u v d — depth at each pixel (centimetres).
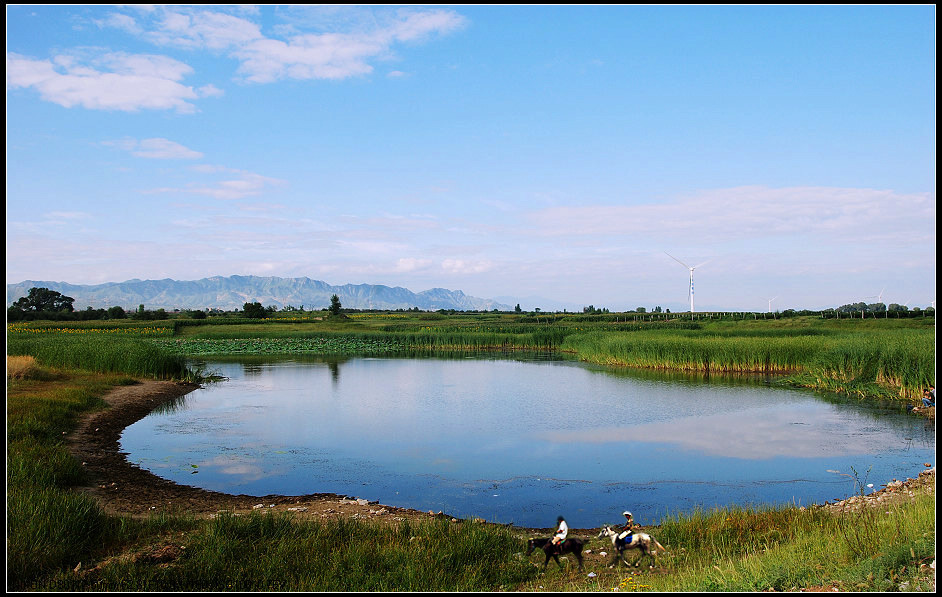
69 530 1221
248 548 1198
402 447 2466
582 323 12338
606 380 4638
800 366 4841
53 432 2305
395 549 1184
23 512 1230
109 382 3797
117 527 1336
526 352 7962
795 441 2498
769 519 1358
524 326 11225
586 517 1644
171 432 2698
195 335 9756
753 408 3303
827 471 2058
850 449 2347
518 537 1401
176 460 2219
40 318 12800
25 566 1059
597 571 1157
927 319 8450
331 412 3262
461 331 10625
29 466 1662
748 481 1961
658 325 10112
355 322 13425
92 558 1167
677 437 2619
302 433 2727
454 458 2288
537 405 3484
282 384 4475
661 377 4769
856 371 3934
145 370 4316
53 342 4891
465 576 1098
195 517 1511
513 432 2755
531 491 1878
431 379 4812
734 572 987
